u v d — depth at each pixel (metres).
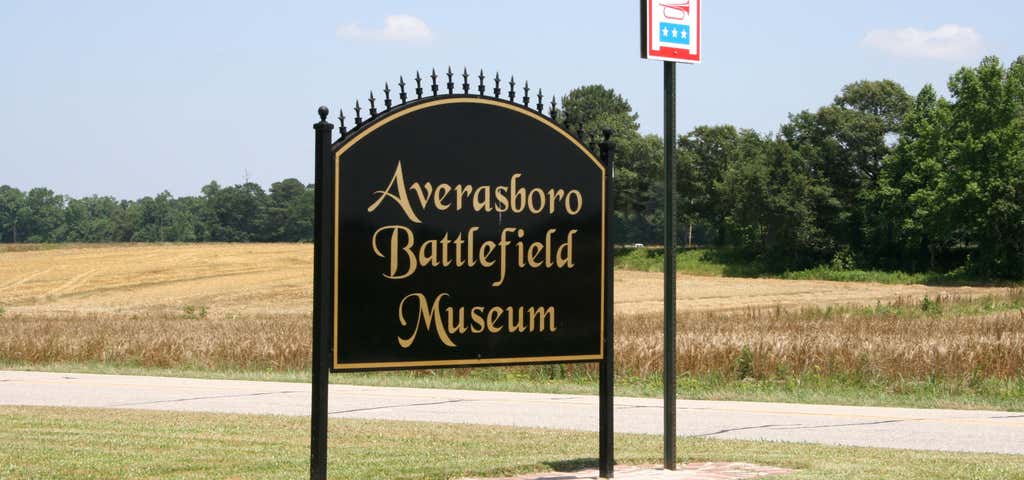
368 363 8.10
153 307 59.44
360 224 8.10
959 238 94.69
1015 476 9.16
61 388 20.28
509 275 8.83
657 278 82.94
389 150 8.27
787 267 102.44
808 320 37.19
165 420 14.19
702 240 166.50
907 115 98.94
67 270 79.62
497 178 8.80
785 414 15.77
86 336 30.39
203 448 11.26
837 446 11.62
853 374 20.88
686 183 123.69
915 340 22.92
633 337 25.66
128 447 11.30
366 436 12.50
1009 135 84.06
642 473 9.27
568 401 17.83
